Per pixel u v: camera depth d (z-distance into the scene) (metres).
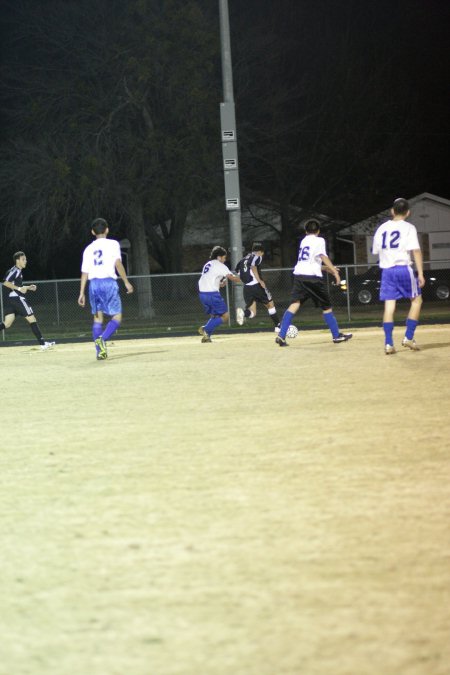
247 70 77.69
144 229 77.44
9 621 9.05
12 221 71.31
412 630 8.46
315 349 33.72
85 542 11.48
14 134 72.94
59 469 15.70
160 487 14.09
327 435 17.48
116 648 8.31
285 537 11.30
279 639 8.34
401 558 10.37
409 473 14.27
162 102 73.00
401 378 24.64
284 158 84.50
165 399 23.09
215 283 39.50
